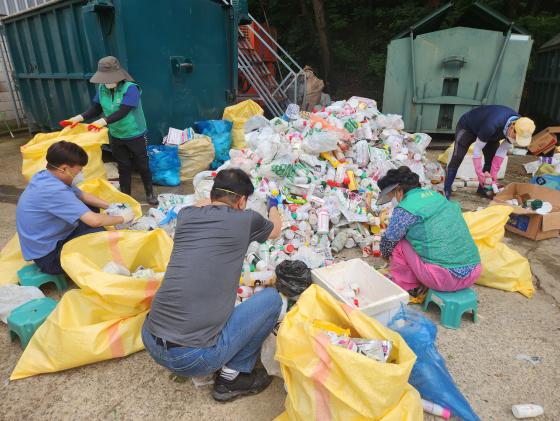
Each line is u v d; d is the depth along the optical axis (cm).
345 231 389
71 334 236
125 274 282
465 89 752
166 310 198
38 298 286
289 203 391
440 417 215
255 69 898
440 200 284
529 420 214
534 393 231
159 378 240
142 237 296
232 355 209
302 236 364
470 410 211
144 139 457
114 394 230
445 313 283
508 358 256
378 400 168
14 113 922
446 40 732
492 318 294
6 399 227
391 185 296
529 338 274
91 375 242
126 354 250
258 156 434
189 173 576
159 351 199
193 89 630
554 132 732
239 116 658
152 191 486
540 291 327
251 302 216
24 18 663
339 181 426
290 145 452
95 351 238
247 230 209
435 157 715
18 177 614
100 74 404
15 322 258
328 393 177
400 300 258
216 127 609
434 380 214
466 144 481
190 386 235
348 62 1309
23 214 286
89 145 416
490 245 330
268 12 1383
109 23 505
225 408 221
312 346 182
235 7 669
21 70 761
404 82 776
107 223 292
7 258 333
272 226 229
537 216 402
